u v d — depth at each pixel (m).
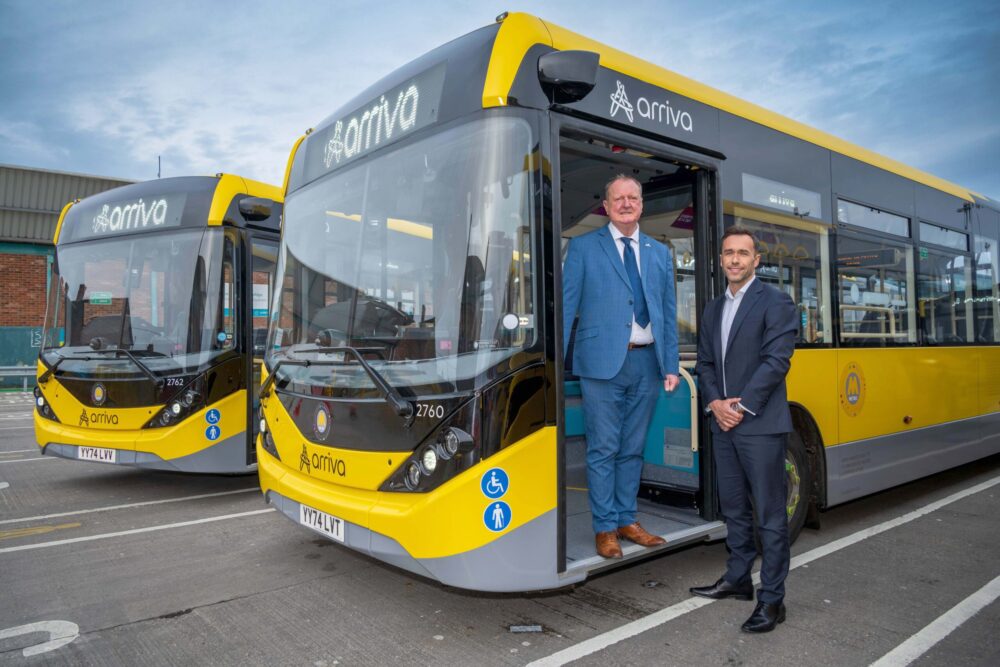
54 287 7.08
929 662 3.24
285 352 4.37
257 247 6.78
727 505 3.82
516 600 3.99
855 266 5.69
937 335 6.66
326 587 4.18
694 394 4.37
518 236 3.29
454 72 3.59
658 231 5.61
